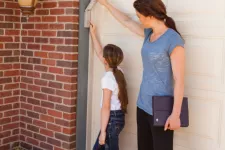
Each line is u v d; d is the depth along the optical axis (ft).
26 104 13.25
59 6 11.84
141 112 9.39
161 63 8.69
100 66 11.93
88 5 11.70
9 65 13.01
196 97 9.73
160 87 8.85
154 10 8.63
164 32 8.75
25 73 13.19
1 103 12.89
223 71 9.18
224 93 9.19
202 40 9.51
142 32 10.29
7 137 13.23
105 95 10.07
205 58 9.48
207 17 9.37
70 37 11.60
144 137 9.51
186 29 9.78
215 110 9.39
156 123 8.43
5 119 13.08
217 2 9.16
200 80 9.62
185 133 10.02
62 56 11.89
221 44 9.17
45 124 12.64
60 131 12.15
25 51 13.11
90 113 12.33
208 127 9.55
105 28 11.67
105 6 10.98
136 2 8.84
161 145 8.88
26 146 13.38
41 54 12.56
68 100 11.81
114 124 10.17
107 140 10.23
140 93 9.47
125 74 11.33
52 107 12.34
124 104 10.30
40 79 12.67
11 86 13.16
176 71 8.39
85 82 12.15
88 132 12.37
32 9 11.91
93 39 11.76
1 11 12.57
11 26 12.93
